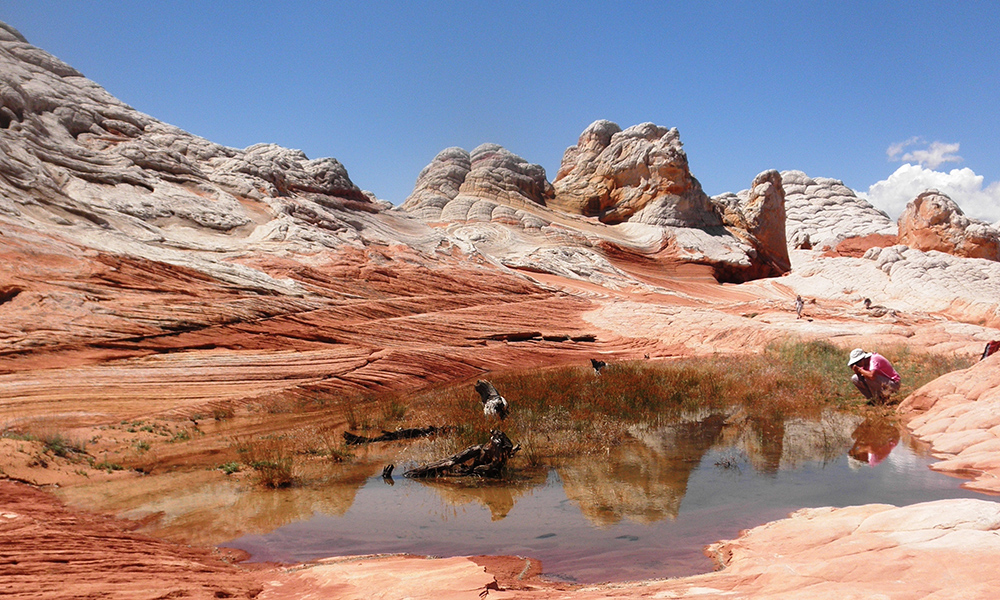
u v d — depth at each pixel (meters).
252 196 33.12
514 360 23.50
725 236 66.12
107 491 7.18
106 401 12.81
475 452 7.80
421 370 19.59
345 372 17.83
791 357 19.03
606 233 62.69
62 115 30.36
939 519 3.83
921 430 9.44
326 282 27.20
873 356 12.58
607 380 15.03
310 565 4.66
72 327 16.22
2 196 21.41
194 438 10.68
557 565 4.58
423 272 32.44
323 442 10.02
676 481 7.15
